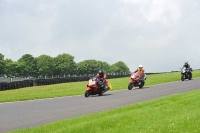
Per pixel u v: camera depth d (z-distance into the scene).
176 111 9.99
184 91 19.19
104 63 148.25
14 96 21.78
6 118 11.91
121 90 22.97
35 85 37.50
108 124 8.70
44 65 123.31
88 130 8.26
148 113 10.01
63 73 129.38
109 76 48.00
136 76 23.00
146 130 7.81
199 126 7.82
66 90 26.42
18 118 11.81
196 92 14.86
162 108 10.84
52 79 40.28
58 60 128.88
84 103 15.59
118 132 7.88
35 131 8.79
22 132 8.84
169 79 31.73
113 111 11.30
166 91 19.61
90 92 19.47
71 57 132.25
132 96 17.73
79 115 11.94
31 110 13.83
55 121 10.88
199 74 36.53
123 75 53.78
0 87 31.36
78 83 37.62
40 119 11.45
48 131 8.70
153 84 27.48
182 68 29.31
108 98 17.45
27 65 121.94
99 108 13.57
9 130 9.79
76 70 134.50
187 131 7.53
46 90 28.83
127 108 11.75
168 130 7.67
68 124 9.41
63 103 16.02
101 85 19.70
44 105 15.48
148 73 58.56
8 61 116.19
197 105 10.70
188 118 8.52
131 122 8.87
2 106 15.79
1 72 110.25
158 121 8.63
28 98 19.62
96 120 9.35
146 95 17.83
